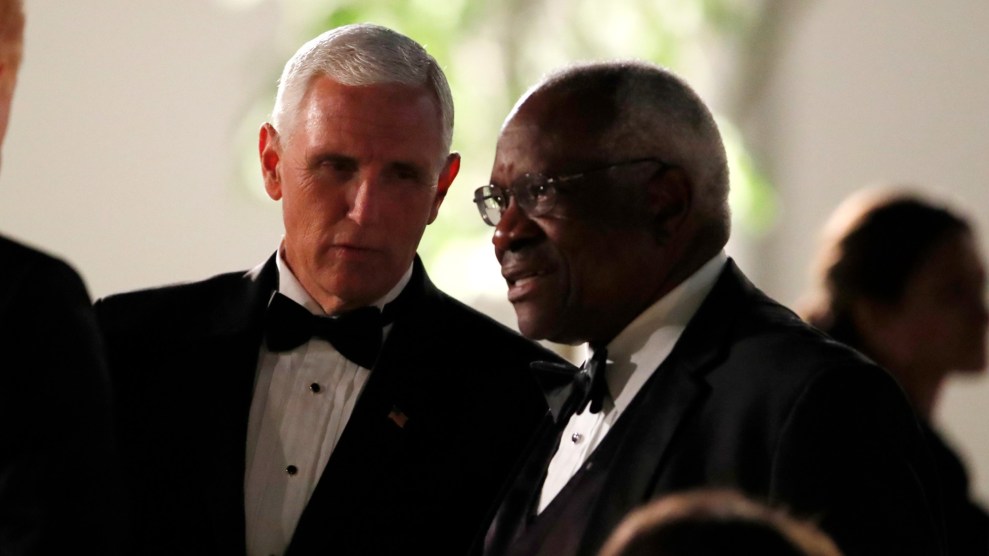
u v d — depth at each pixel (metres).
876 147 24.55
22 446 5.75
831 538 6.20
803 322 7.23
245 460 8.75
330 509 8.59
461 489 8.84
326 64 8.65
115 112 26.14
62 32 26.02
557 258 7.36
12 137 25.91
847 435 6.40
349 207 8.57
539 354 9.44
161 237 26.19
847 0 24.61
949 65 24.27
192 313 9.30
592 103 7.32
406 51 8.79
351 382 8.99
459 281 18.89
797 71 24.59
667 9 19.28
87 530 5.74
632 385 7.43
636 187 7.28
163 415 8.83
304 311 8.94
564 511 7.14
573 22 19.19
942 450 11.08
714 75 23.73
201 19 26.17
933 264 11.53
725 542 4.11
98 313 9.34
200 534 8.52
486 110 18.80
